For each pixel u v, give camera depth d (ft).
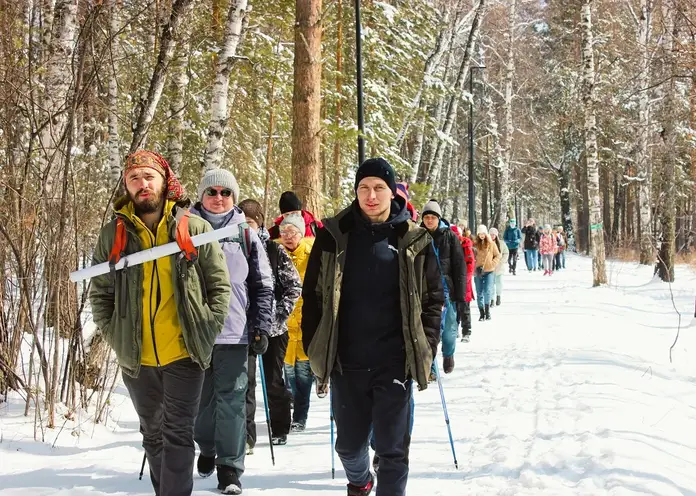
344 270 13.00
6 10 22.52
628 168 124.16
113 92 32.96
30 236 19.72
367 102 62.03
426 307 13.28
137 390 13.00
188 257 12.44
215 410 16.53
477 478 15.80
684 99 70.33
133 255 12.41
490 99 136.67
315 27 40.06
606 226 147.43
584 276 89.45
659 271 71.97
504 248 55.72
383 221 13.12
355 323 12.91
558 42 132.16
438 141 88.94
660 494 14.03
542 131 149.59
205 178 17.24
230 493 15.29
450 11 94.27
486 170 161.27
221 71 32.14
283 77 49.67
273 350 20.24
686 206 112.27
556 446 17.81
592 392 24.02
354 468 13.60
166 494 12.69
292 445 20.07
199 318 12.53
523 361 31.65
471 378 28.55
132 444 19.33
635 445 17.37
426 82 78.79
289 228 22.47
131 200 12.78
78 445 18.71
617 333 39.65
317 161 40.14
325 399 27.48
